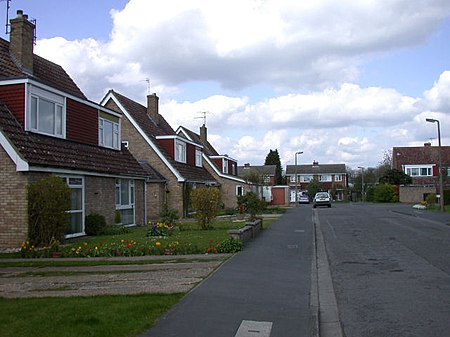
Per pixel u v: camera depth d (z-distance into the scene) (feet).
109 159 69.51
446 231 67.51
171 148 112.47
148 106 125.49
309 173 318.86
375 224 82.12
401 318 23.06
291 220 92.27
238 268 35.53
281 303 25.25
